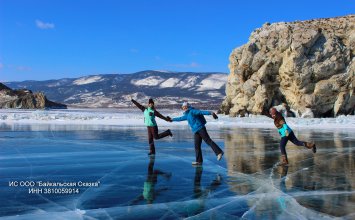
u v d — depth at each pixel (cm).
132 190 782
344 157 1243
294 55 4381
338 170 1009
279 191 780
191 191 777
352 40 4475
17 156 1216
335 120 3572
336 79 4400
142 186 819
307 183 853
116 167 1041
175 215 617
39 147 1438
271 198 725
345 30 4581
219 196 738
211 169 1022
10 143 1555
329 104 4484
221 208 657
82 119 3434
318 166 1073
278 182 863
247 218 602
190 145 1563
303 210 645
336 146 1554
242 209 652
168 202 693
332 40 4444
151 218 600
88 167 1039
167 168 1036
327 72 4400
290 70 4434
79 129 2330
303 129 2597
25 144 1528
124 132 2144
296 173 970
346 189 796
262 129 2550
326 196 739
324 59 4428
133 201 699
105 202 691
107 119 3522
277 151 1389
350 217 604
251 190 787
